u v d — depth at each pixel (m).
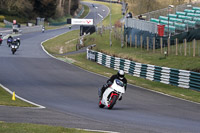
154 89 42.78
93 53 77.88
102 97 27.27
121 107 28.88
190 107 31.19
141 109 28.23
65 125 19.08
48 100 31.23
